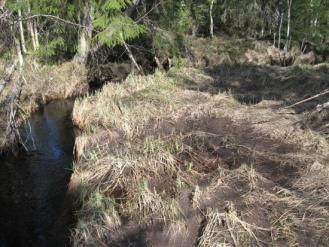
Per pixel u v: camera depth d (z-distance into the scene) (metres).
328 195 5.04
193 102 8.89
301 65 13.48
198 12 19.52
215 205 5.00
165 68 15.27
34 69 11.97
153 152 6.40
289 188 5.36
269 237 4.43
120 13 10.76
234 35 21.25
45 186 6.59
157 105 8.64
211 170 6.04
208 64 15.66
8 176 6.96
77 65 13.61
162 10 14.59
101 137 7.46
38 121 9.87
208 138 7.11
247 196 5.05
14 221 5.68
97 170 6.16
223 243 4.26
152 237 4.79
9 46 7.86
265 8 21.27
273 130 7.19
